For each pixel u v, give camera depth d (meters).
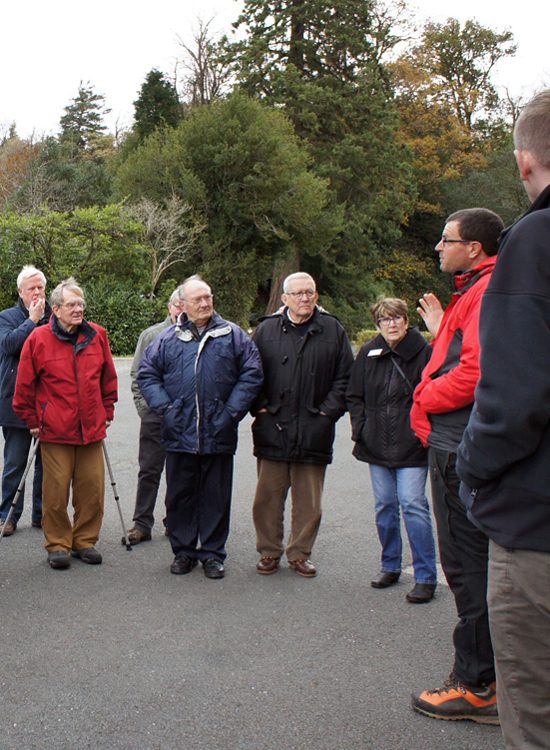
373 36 36.16
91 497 5.11
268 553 4.92
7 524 5.46
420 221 43.69
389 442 4.54
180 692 3.28
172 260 26.61
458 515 3.07
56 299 4.99
